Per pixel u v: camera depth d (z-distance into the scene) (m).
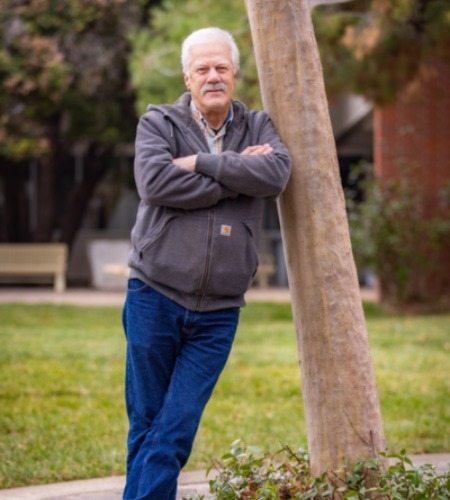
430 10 12.81
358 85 13.68
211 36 4.54
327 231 4.61
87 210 28.80
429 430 7.84
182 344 4.57
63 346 13.16
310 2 5.43
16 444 7.32
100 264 26.17
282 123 4.65
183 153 4.53
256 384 10.16
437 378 10.55
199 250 4.39
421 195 18.84
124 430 7.89
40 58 22.14
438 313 18.47
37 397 9.36
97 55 23.67
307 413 4.74
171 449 4.38
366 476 4.61
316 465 4.71
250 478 4.93
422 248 18.91
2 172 26.20
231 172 4.32
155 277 4.46
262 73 4.71
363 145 26.34
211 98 4.50
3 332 14.93
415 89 14.63
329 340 4.61
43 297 23.09
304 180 4.62
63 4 22.64
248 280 4.53
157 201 4.37
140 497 4.33
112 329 15.75
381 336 14.45
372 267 18.72
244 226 4.46
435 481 4.74
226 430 7.90
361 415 4.63
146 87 17.73
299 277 4.65
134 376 4.57
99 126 24.34
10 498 5.83
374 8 13.15
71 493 5.97
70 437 7.60
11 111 23.62
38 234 26.45
